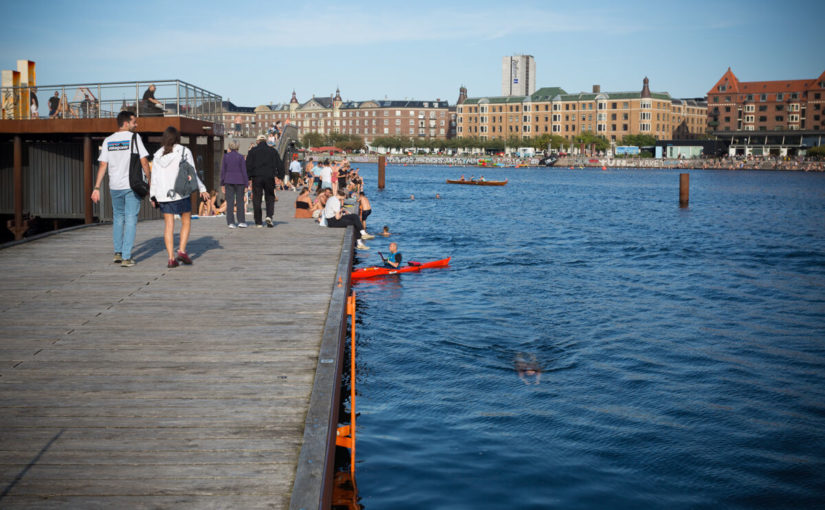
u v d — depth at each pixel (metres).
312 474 4.27
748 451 8.55
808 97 181.62
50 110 21.56
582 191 75.19
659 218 43.72
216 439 4.83
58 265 10.93
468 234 33.12
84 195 21.69
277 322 7.81
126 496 4.06
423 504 7.03
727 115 192.88
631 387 10.91
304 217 19.75
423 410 9.74
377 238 31.06
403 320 15.09
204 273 10.51
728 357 12.68
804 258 26.31
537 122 199.25
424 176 117.50
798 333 14.52
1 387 5.74
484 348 12.98
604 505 7.14
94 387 5.78
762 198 64.88
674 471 7.96
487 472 7.81
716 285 20.27
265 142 16.42
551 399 10.30
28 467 4.38
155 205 10.58
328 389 5.64
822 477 7.87
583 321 15.31
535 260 24.88
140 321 7.78
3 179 23.42
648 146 172.38
